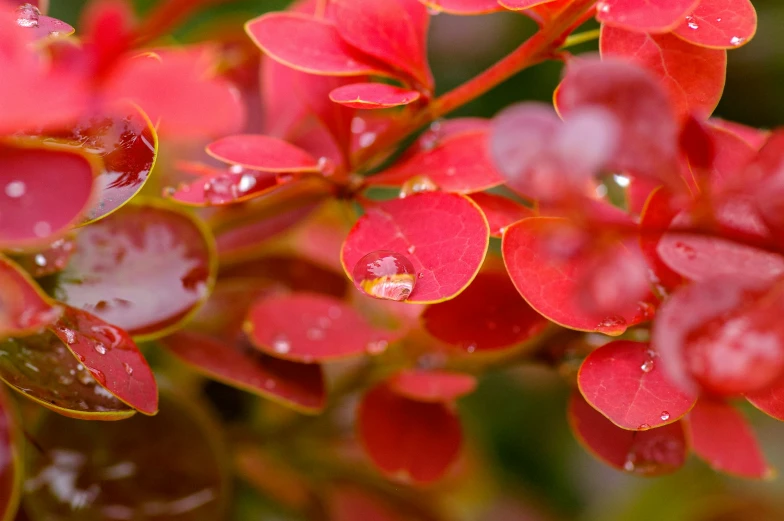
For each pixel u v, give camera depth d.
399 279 0.33
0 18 0.33
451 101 0.35
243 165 0.34
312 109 0.35
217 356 0.36
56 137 0.33
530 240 0.33
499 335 0.35
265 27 0.35
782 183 0.32
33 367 0.33
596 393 0.33
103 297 0.35
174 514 0.36
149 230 0.35
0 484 0.32
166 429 0.37
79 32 0.35
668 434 0.35
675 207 0.33
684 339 0.32
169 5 0.34
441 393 0.36
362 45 0.35
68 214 0.32
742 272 0.33
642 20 0.33
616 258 0.32
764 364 0.31
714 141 0.34
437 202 0.34
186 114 0.34
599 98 0.32
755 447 0.36
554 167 0.31
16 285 0.32
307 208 0.38
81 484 0.36
